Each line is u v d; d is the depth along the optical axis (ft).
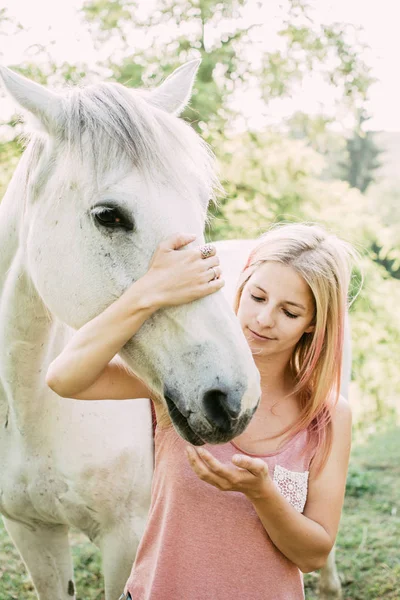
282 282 4.98
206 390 4.63
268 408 5.20
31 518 7.09
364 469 17.11
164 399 4.98
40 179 5.47
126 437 6.76
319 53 18.53
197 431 4.70
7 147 15.10
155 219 4.93
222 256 9.68
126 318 4.66
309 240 5.16
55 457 6.59
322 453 5.07
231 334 4.72
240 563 4.84
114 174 4.99
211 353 4.68
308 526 4.72
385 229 16.76
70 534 12.73
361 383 16.37
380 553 11.87
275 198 17.08
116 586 7.03
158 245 4.94
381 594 10.61
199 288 4.70
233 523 4.86
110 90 5.31
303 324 5.08
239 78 18.22
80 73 15.79
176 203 5.00
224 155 16.90
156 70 16.84
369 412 17.25
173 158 5.07
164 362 4.90
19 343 6.17
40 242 5.45
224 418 4.63
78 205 5.17
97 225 5.10
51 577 7.48
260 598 4.80
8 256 6.19
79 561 11.41
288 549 4.75
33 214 5.56
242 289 5.44
